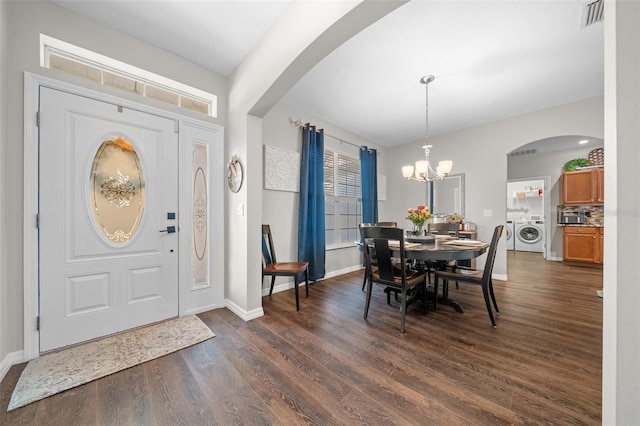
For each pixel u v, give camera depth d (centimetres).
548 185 571
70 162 181
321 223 370
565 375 152
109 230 198
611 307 71
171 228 231
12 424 118
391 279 228
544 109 350
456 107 343
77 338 184
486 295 225
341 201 432
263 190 315
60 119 177
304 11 168
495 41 212
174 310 233
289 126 343
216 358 172
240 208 244
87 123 188
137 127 212
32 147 165
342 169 434
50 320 174
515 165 623
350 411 126
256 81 219
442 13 182
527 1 172
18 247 162
